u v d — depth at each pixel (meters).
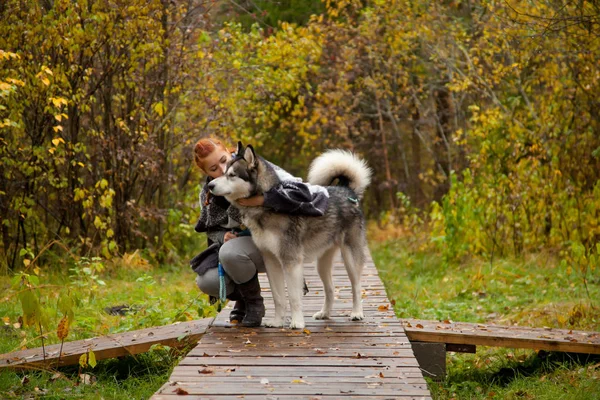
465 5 12.93
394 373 3.82
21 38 7.95
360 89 15.54
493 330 5.18
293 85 11.87
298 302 4.84
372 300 6.04
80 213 9.17
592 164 9.42
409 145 18.75
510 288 8.18
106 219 9.07
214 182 4.49
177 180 10.93
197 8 10.30
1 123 6.73
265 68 10.73
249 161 4.50
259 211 4.59
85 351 4.61
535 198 9.59
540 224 9.59
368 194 20.27
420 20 12.38
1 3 7.89
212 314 6.04
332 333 4.75
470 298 8.03
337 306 5.76
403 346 4.41
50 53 8.28
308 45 11.02
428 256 10.98
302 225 4.75
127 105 9.34
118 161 9.26
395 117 15.59
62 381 4.41
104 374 4.69
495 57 12.52
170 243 9.75
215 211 4.98
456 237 9.82
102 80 8.67
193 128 9.99
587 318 6.28
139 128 9.07
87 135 9.10
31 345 5.33
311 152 17.75
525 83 10.68
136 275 8.69
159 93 9.60
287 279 4.78
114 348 4.68
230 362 4.03
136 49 8.61
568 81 9.51
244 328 4.90
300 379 3.68
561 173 9.45
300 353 4.23
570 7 8.74
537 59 10.02
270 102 11.64
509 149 10.28
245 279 4.84
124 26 8.50
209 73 10.02
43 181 8.84
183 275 9.20
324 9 16.02
